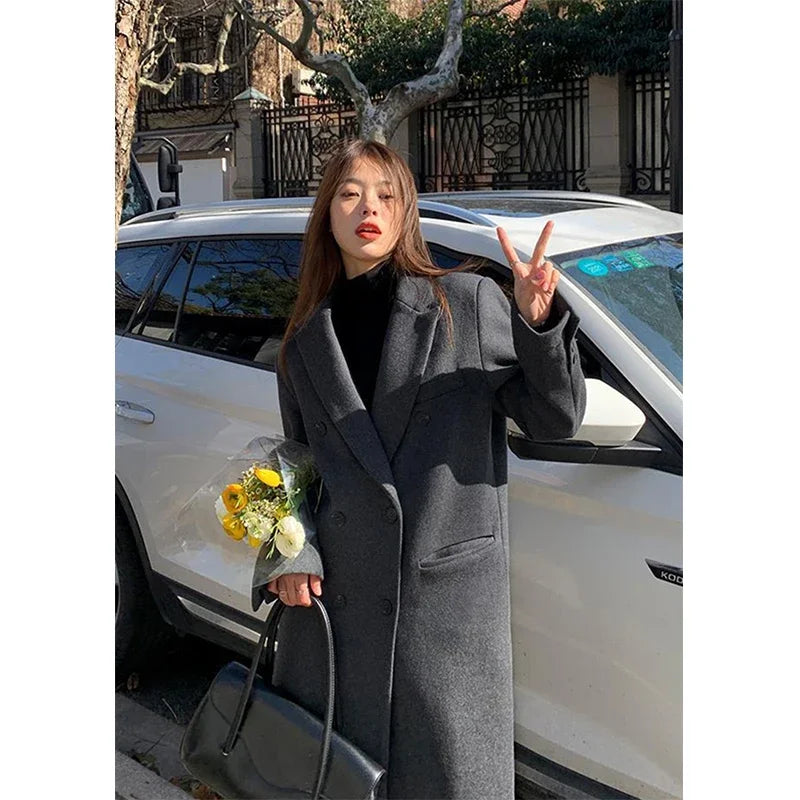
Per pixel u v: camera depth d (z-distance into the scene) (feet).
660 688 7.07
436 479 6.29
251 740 6.64
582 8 35.47
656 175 33.88
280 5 46.80
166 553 10.71
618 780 7.36
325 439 6.57
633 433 6.92
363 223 6.50
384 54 39.47
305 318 6.76
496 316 6.52
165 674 12.05
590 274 8.23
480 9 39.73
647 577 7.12
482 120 37.50
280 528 6.44
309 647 6.72
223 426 10.04
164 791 9.44
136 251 11.91
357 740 6.44
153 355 11.05
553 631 7.63
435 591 6.31
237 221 10.97
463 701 6.34
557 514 7.60
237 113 43.88
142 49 8.03
